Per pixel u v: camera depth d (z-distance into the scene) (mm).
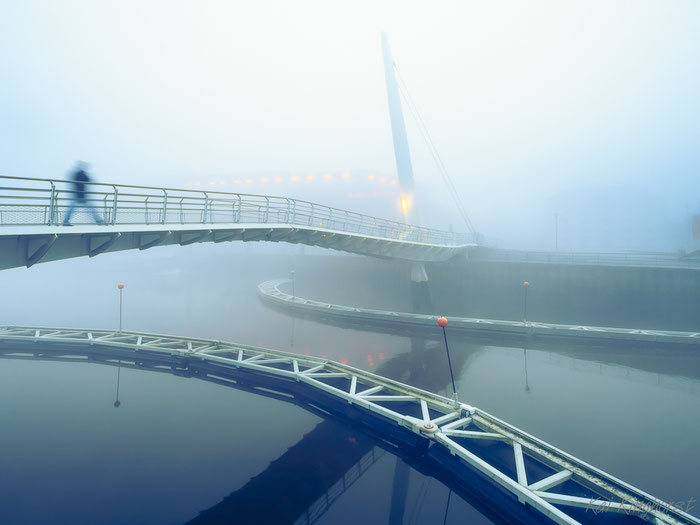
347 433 15492
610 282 37812
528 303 42500
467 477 11898
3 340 27078
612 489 9758
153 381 21141
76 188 12086
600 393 18094
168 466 12820
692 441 13422
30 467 12609
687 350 24141
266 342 28922
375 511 10641
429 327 32438
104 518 10117
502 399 17562
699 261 42531
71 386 20297
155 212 15375
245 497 11172
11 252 10852
